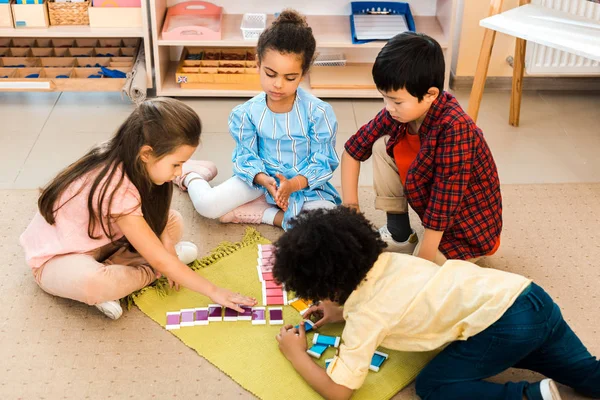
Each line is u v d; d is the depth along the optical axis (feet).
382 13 9.67
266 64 6.19
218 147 8.32
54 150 8.11
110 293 5.53
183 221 6.82
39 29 8.91
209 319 5.64
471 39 9.72
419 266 4.83
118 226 5.50
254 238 6.68
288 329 5.33
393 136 5.95
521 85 8.65
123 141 5.15
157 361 5.28
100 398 4.96
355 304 4.74
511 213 7.16
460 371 4.70
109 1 8.95
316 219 4.62
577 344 4.84
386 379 5.11
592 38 7.22
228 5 9.85
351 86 9.43
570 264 6.44
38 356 5.30
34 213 6.93
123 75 9.12
